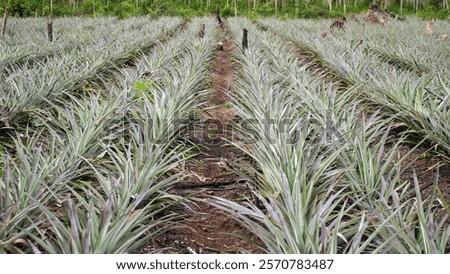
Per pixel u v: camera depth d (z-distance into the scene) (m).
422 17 31.30
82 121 5.69
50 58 10.27
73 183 4.25
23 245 3.63
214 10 32.59
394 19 24.67
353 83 8.58
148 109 5.96
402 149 6.18
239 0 34.09
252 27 21.14
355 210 4.24
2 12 27.00
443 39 14.28
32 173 3.89
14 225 3.39
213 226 4.41
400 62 11.02
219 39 18.28
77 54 10.79
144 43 14.15
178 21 25.38
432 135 5.58
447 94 6.34
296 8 31.69
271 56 11.25
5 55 9.56
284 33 18.53
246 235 4.24
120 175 4.27
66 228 3.58
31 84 6.87
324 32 17.66
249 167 4.85
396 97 6.64
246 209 3.76
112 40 13.33
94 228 3.39
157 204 4.19
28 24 19.47
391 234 3.43
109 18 26.09
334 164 4.87
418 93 6.35
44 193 4.01
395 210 3.55
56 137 5.27
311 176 4.37
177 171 5.31
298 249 3.24
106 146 4.84
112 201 3.84
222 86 10.27
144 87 6.57
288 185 3.82
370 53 11.93
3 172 4.77
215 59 14.05
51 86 6.98
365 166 4.36
